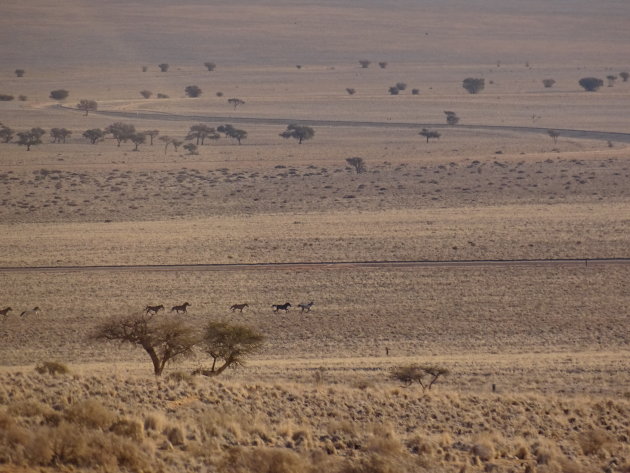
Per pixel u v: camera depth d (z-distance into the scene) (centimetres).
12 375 11388
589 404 13250
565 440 10862
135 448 7812
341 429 10156
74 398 10100
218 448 8712
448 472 8931
